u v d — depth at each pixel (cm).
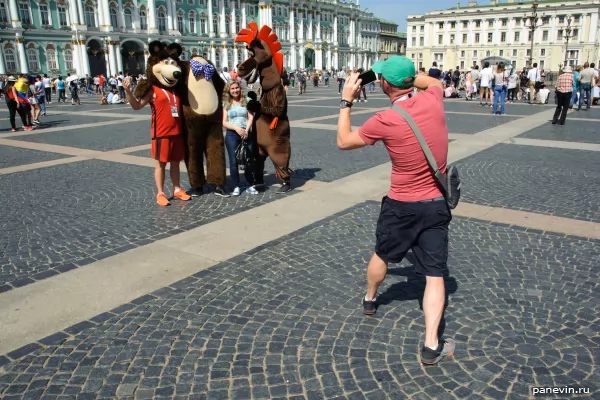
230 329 356
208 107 668
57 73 4919
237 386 295
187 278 440
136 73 5597
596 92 1964
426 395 284
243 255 488
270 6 6994
